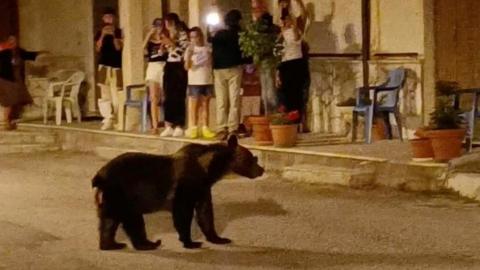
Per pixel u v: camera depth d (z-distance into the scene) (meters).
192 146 8.69
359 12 14.23
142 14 16.33
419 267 7.80
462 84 12.94
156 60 14.97
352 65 14.30
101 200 8.63
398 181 11.21
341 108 13.74
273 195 11.24
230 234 9.23
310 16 14.97
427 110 13.23
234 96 14.14
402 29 13.66
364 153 12.09
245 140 13.80
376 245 8.61
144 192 8.50
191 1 15.03
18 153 16.59
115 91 16.20
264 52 13.61
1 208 11.11
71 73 18.83
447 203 10.34
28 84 19.03
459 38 12.96
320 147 12.83
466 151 11.62
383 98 13.30
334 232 9.18
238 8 16.30
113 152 15.27
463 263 7.88
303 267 7.92
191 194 8.54
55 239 9.30
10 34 19.47
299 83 13.89
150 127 15.62
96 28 18.75
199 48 14.10
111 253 8.61
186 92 14.57
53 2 19.42
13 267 8.24
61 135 16.91
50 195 11.92
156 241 8.87
